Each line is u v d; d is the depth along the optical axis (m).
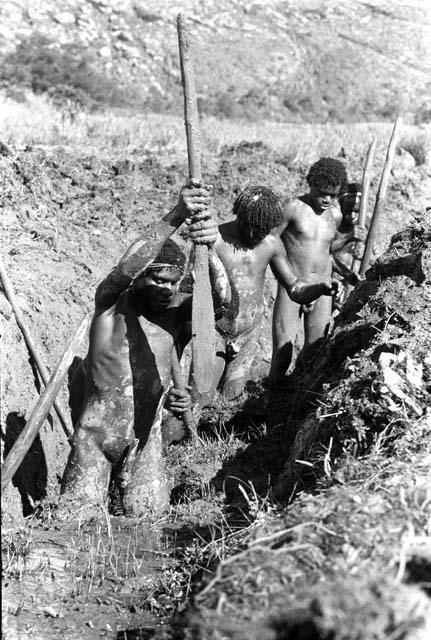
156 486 7.70
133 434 7.62
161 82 34.91
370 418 6.81
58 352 9.36
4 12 34.75
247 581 4.56
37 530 7.17
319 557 4.70
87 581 6.43
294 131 23.25
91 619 5.95
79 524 7.25
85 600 6.18
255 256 9.59
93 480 7.58
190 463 8.38
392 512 5.04
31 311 9.19
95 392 7.58
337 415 7.05
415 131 24.55
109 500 7.78
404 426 6.47
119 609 6.08
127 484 7.64
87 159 14.25
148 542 7.11
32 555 6.73
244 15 40.34
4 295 8.96
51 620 5.91
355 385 7.17
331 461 6.86
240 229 9.53
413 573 4.44
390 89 36.59
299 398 9.06
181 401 7.89
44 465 8.31
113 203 13.17
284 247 10.55
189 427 8.77
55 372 5.86
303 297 9.73
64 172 13.20
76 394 8.17
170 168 15.21
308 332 10.66
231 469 8.28
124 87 32.84
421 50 40.34
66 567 6.61
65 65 30.23
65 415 8.62
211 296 7.22
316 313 10.63
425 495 5.31
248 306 9.66
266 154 16.88
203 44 37.88
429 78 38.12
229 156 16.61
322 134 22.30
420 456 5.94
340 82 36.44
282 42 38.81
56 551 6.84
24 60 29.50
